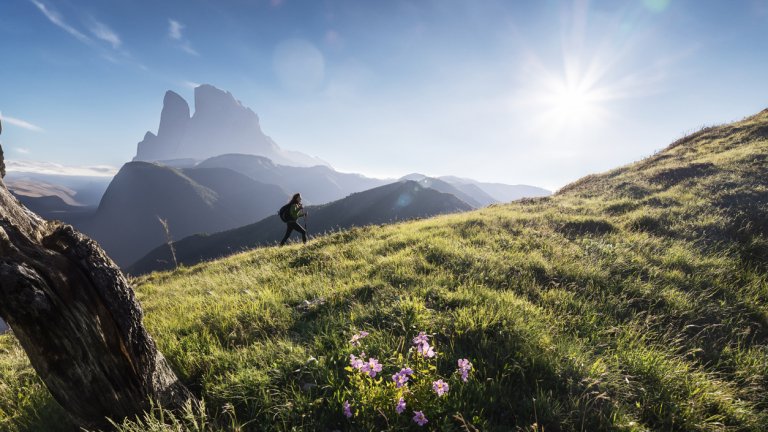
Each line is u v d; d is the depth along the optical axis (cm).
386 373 415
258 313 617
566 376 417
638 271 777
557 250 922
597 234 1095
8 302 242
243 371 427
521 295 669
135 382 310
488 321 517
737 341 537
